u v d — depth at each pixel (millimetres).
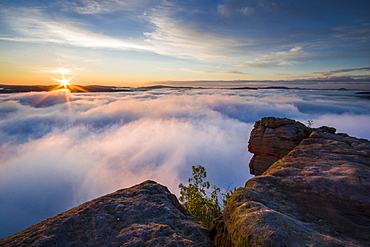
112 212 5574
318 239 3607
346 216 5094
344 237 4230
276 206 5477
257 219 4254
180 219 5645
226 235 4832
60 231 4625
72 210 5617
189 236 4953
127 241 4398
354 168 7676
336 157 9625
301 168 8469
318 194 6199
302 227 4062
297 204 5676
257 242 3674
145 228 4848
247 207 4992
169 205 6254
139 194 6727
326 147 11469
